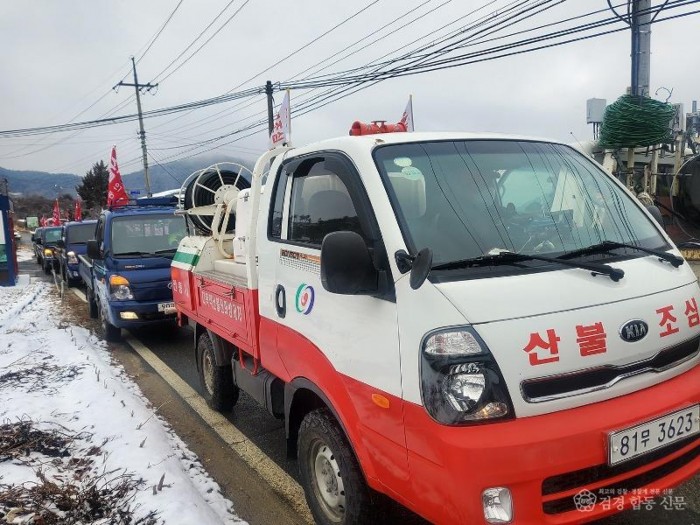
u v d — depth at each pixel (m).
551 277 2.53
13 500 3.50
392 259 2.56
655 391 2.55
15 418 4.88
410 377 2.38
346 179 3.00
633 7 9.73
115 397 5.51
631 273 2.74
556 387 2.33
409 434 2.40
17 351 7.62
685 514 3.35
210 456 4.55
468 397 2.23
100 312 10.01
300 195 3.50
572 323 2.39
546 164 3.37
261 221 3.91
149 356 8.00
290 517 3.63
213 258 5.72
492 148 3.30
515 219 2.94
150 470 3.92
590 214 3.21
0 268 17.88
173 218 9.55
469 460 2.17
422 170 2.97
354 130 3.72
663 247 3.20
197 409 5.65
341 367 2.86
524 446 2.19
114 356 8.11
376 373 2.59
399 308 2.48
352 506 2.93
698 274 7.81
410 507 2.48
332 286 2.50
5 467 3.98
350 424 2.81
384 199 2.73
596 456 2.29
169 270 8.72
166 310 8.61
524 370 2.27
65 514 3.42
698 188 8.46
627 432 2.36
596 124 11.99
